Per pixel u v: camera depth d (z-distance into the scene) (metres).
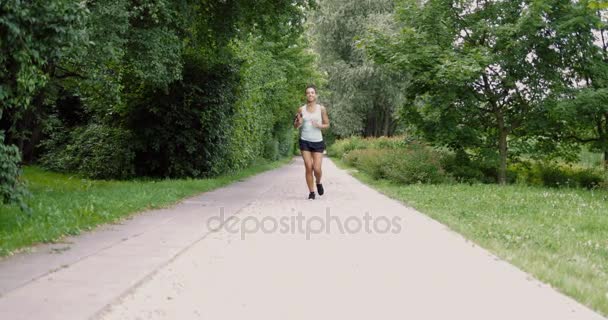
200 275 4.24
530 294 3.80
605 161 18.02
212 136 16.95
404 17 16.50
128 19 11.31
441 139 16.56
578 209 9.39
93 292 3.58
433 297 3.70
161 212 8.16
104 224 6.80
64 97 19.25
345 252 5.22
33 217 6.39
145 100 16.78
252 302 3.54
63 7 5.77
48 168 19.75
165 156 17.25
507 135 17.64
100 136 17.75
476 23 15.78
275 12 15.85
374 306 3.48
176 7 12.81
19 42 5.46
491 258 5.02
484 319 3.23
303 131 10.27
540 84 15.77
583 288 3.92
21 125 12.12
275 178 18.44
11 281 3.84
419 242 5.80
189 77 16.67
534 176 17.95
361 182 16.44
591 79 16.20
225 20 15.43
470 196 11.25
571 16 14.91
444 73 14.43
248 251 5.21
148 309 3.34
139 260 4.66
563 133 17.28
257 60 24.02
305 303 3.53
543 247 5.81
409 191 12.38
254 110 24.98
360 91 41.78
